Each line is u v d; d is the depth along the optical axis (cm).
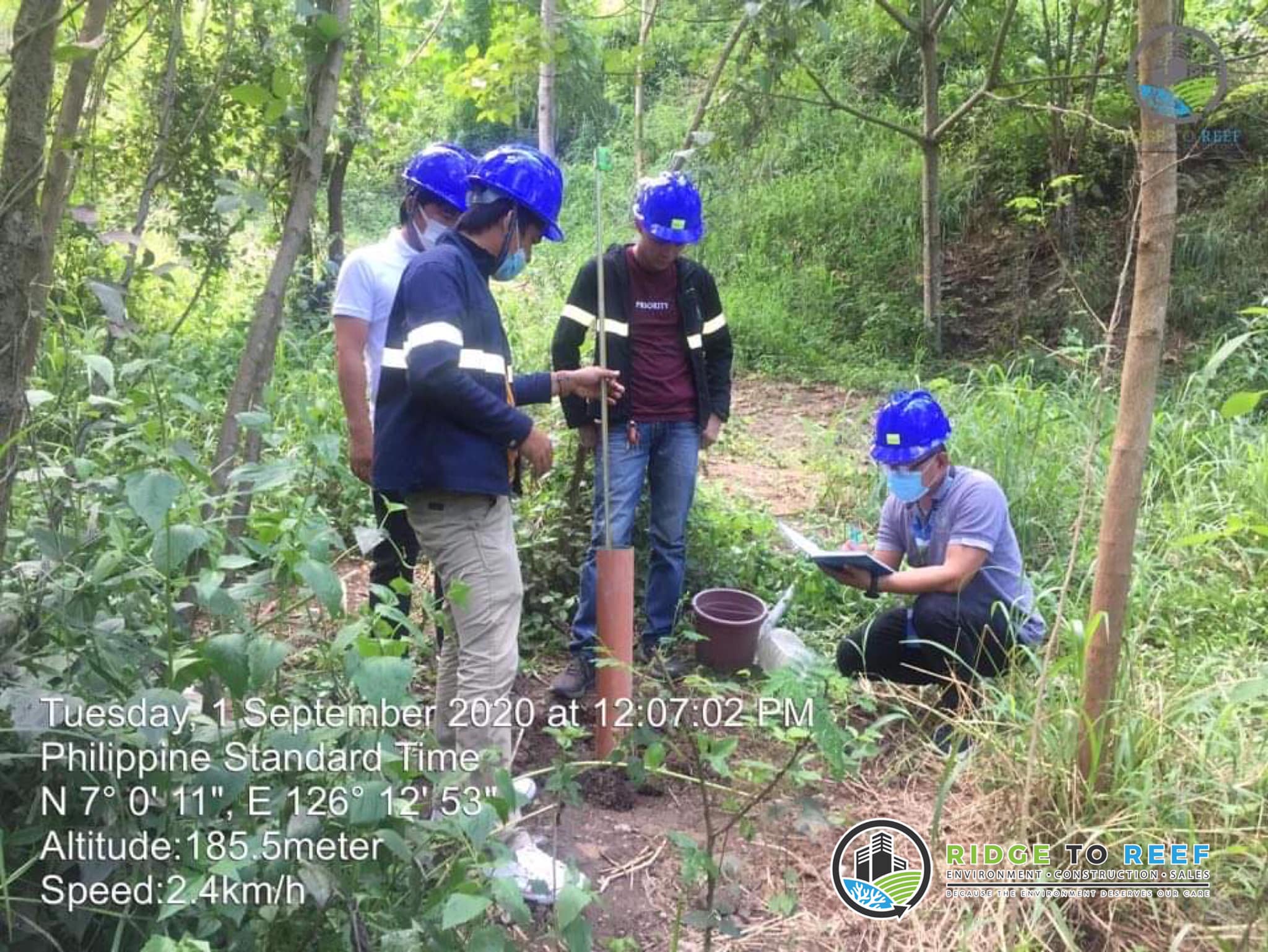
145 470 209
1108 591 278
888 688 398
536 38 607
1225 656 393
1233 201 980
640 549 499
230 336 718
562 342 412
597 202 377
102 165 579
